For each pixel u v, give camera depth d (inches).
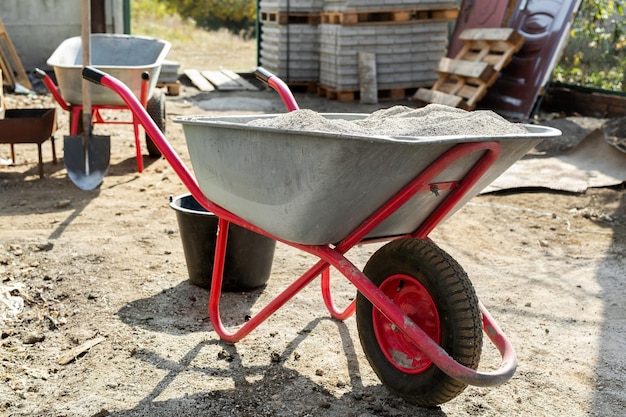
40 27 445.7
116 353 125.6
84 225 193.0
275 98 415.5
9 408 108.1
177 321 139.3
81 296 148.3
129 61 277.9
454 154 91.0
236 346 129.6
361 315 114.7
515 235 201.6
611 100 353.4
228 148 102.1
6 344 127.9
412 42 413.7
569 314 150.2
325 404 110.8
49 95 391.2
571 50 395.2
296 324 139.7
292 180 92.9
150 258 170.7
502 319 146.8
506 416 110.1
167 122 334.3
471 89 358.0
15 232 184.5
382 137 81.9
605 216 218.2
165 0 985.5
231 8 969.5
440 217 109.1
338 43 403.5
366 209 97.7
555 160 275.0
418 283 103.5
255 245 150.2
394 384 110.0
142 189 229.1
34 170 248.7
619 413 112.4
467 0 398.6
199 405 110.3
